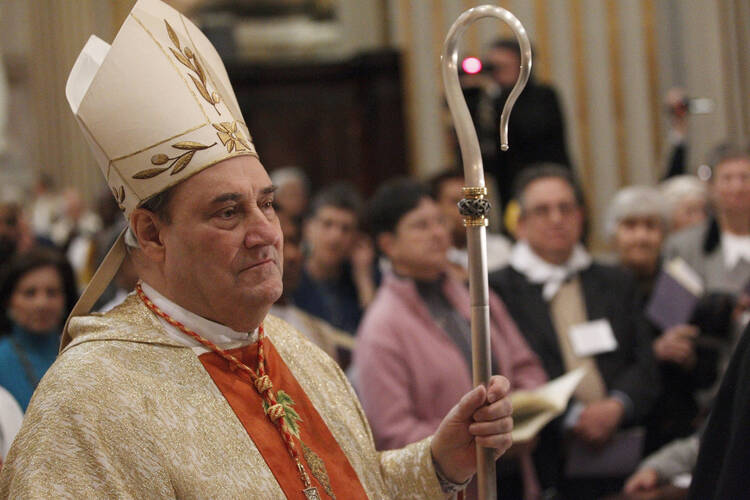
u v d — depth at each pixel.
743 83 8.39
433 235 4.02
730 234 5.28
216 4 12.12
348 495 2.12
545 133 6.98
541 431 4.19
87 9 12.51
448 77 2.15
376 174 10.82
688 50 8.66
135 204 2.08
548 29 9.12
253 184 2.08
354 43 11.66
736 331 4.70
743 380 2.32
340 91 11.24
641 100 8.90
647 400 4.36
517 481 3.89
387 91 10.30
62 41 12.56
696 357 4.70
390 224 4.07
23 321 3.75
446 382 3.84
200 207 2.03
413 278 4.05
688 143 8.33
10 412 3.16
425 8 9.77
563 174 4.66
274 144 11.25
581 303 4.52
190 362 2.06
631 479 4.09
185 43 2.17
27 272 3.76
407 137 10.29
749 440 2.27
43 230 10.30
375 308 4.02
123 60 2.08
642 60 8.88
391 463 2.31
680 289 4.80
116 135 2.07
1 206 6.89
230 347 2.14
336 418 2.25
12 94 13.20
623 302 4.57
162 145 2.04
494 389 2.14
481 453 2.15
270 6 12.20
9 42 13.27
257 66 11.20
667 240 5.56
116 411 1.91
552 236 4.53
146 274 2.15
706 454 2.42
